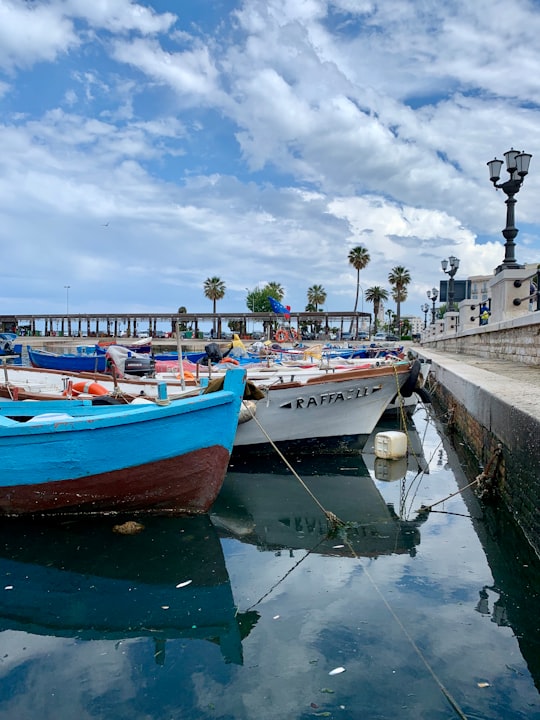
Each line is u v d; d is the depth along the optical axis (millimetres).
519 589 5191
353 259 75312
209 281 77250
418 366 11102
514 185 17000
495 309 19891
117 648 4336
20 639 4477
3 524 6797
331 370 14758
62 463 6406
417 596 5082
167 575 5586
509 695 3662
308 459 11031
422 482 9477
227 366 16219
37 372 12586
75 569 5699
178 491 6840
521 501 6340
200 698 3695
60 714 3568
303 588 5297
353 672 3926
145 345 26359
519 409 6512
